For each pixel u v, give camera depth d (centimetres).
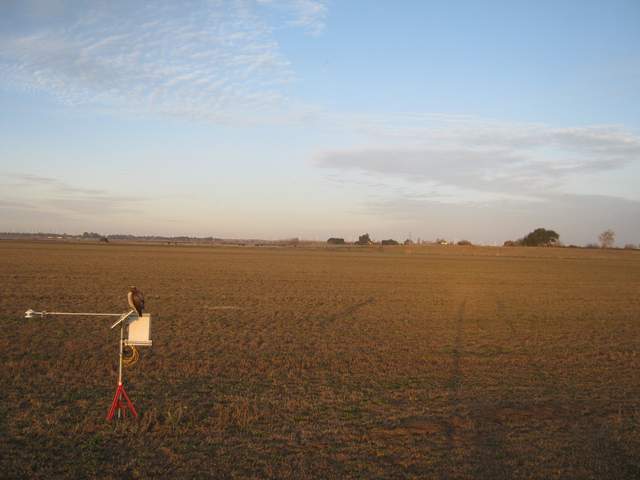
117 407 1052
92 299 2812
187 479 750
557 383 1352
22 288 3225
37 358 1477
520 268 7469
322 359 1581
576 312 2875
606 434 972
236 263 6725
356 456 846
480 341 1959
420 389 1259
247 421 988
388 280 4800
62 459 804
